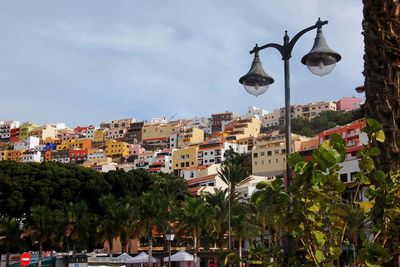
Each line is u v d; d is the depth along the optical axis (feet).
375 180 14.67
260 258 17.72
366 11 17.44
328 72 32.94
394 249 14.05
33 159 588.91
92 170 216.95
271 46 35.45
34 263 179.83
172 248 234.79
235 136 545.03
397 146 15.55
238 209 185.37
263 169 335.26
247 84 37.29
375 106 16.35
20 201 192.95
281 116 611.06
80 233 189.57
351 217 14.57
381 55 16.44
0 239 190.90
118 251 260.62
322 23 32.96
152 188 219.20
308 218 13.92
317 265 13.80
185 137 587.68
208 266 191.42
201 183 333.83
